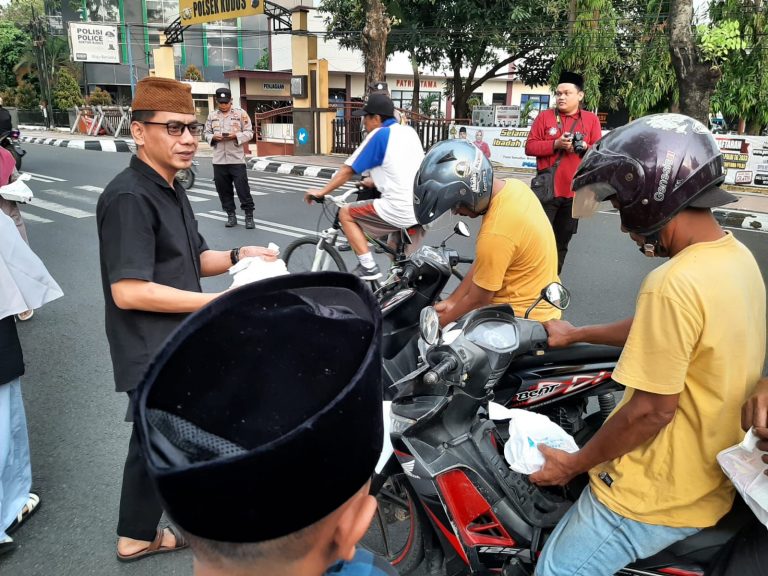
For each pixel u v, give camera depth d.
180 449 0.62
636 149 1.41
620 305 5.06
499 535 1.97
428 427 1.96
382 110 5.05
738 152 10.85
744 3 12.28
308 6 16.91
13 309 2.30
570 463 1.69
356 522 0.73
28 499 2.65
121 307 2.00
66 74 33.94
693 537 1.54
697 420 1.42
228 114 7.64
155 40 33.59
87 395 3.70
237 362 0.67
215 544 0.65
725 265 1.37
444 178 2.42
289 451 0.58
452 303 2.63
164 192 2.09
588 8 15.09
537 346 2.16
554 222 5.30
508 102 30.39
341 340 0.71
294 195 10.92
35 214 8.97
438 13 16.42
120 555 2.40
